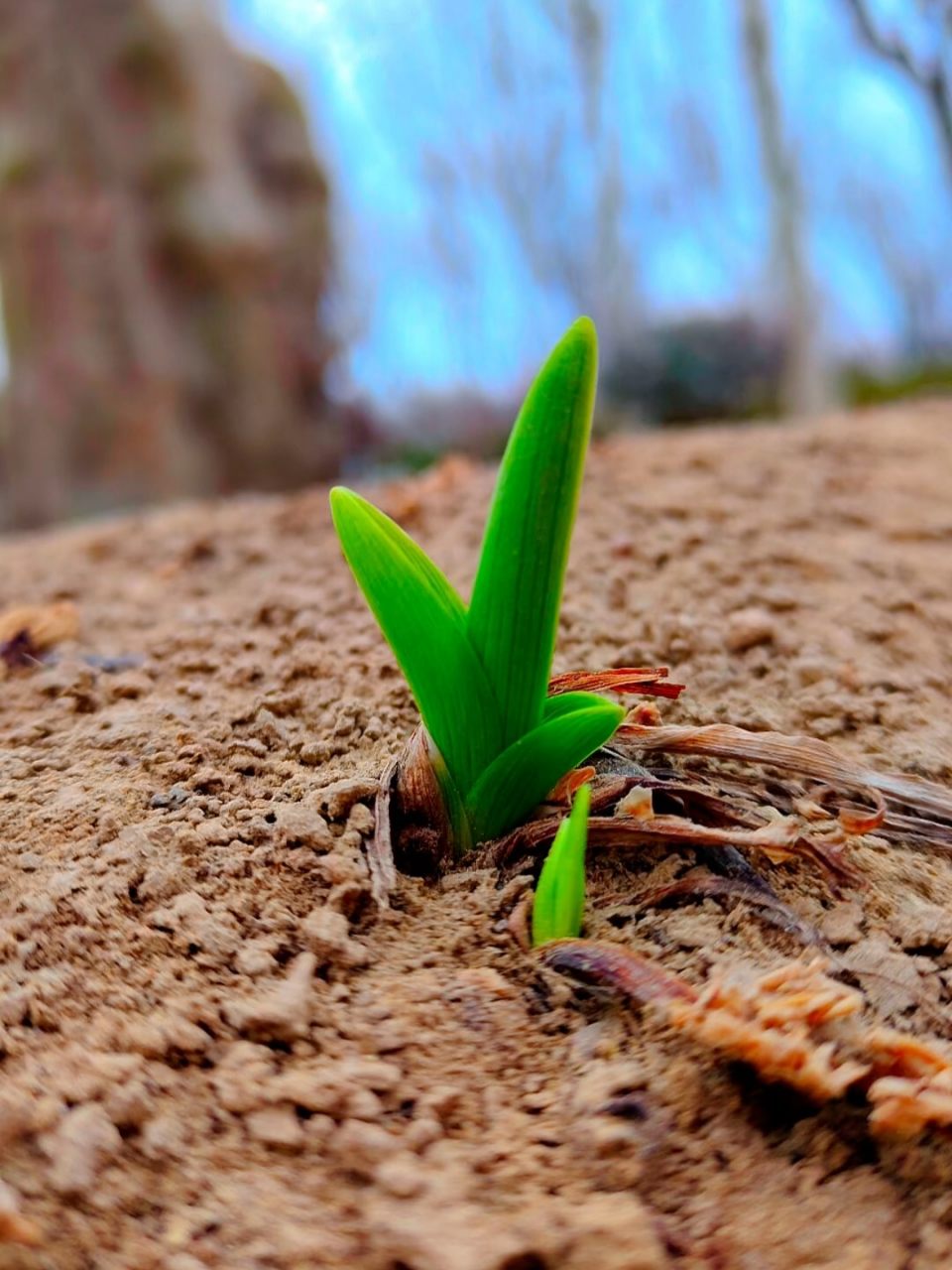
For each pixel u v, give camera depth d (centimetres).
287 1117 15
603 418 116
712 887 18
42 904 18
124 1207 14
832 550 34
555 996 17
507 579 17
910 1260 14
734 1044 15
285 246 121
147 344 114
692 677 26
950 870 20
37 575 39
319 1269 13
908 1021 16
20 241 110
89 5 107
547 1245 14
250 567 37
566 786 19
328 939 17
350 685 25
